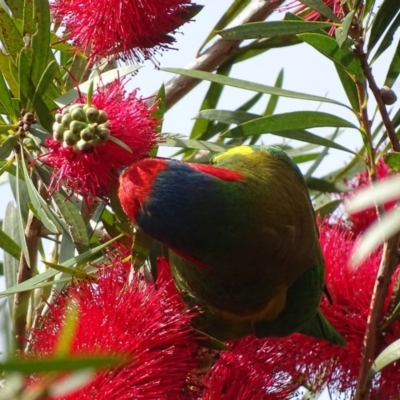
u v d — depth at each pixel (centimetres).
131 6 404
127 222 407
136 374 361
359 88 428
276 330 443
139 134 380
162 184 365
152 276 426
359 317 455
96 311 373
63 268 389
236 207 386
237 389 411
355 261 268
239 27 393
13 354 182
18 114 420
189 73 418
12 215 491
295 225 430
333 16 399
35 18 410
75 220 397
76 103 387
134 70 398
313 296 450
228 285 417
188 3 414
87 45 420
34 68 414
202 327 438
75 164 376
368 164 437
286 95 420
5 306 192
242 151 461
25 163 404
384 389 445
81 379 206
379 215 398
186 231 370
